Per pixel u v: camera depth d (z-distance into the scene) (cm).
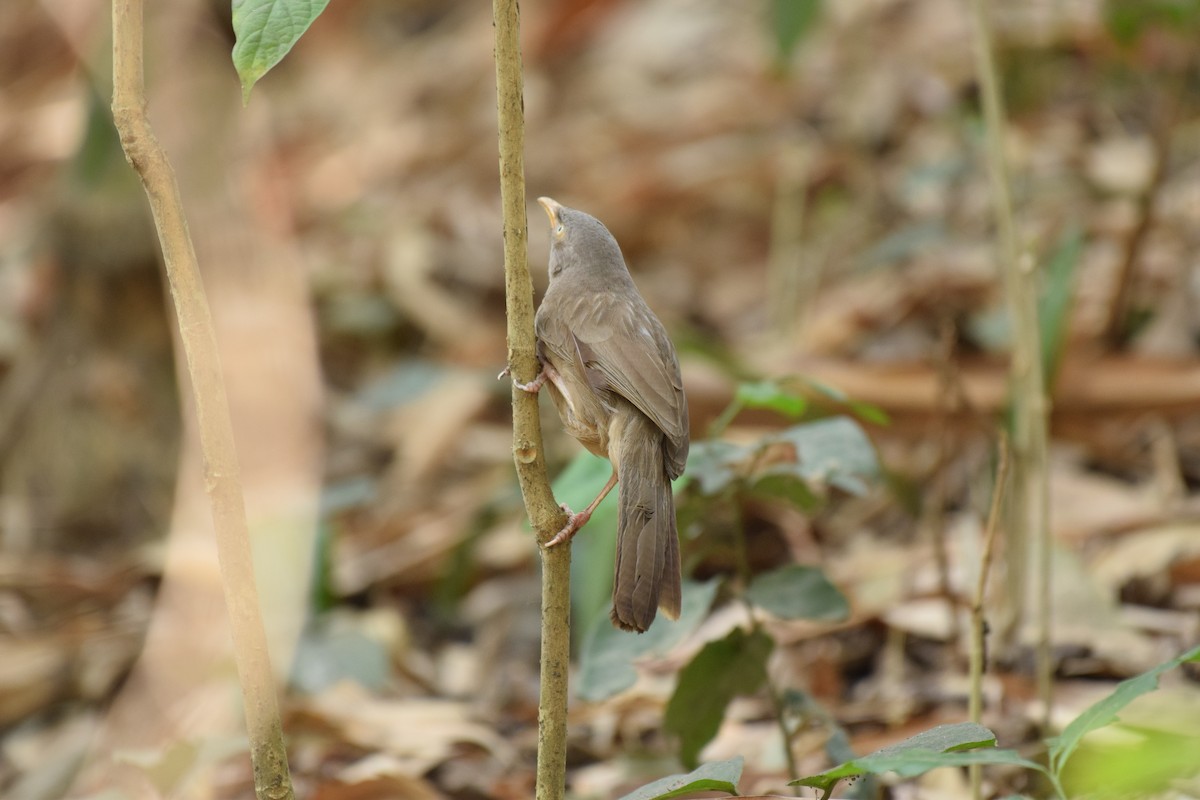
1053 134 1625
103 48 1345
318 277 1781
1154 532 1045
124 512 1346
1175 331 1295
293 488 1320
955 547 1056
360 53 2430
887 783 756
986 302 1412
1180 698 798
